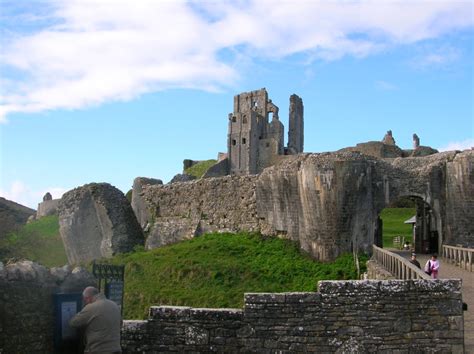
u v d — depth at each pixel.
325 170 27.31
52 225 47.69
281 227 31.08
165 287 25.89
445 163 29.41
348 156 27.64
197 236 35.41
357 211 27.19
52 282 10.26
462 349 11.58
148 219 39.28
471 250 24.12
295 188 30.09
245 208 33.84
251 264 27.11
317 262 26.97
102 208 36.72
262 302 11.87
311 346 11.72
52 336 10.08
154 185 39.94
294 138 105.44
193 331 11.81
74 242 37.34
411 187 29.09
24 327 9.49
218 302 23.22
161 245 37.34
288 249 29.12
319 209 27.33
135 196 41.19
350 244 26.97
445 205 29.30
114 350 9.44
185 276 26.44
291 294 11.88
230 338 11.79
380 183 28.69
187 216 36.91
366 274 23.12
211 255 28.95
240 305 22.67
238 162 97.06
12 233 36.19
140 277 27.78
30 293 9.70
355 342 11.69
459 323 11.63
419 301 11.75
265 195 32.62
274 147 97.25
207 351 11.77
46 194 71.12
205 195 36.22
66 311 10.26
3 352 9.06
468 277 21.78
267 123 101.00
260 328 11.79
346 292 11.84
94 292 9.76
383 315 11.73
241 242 31.06
